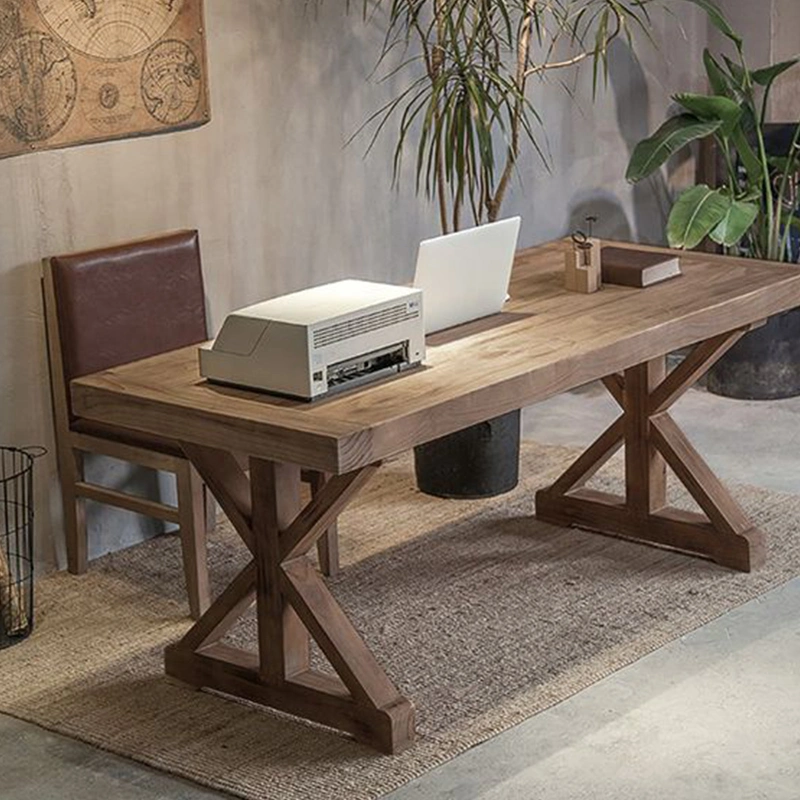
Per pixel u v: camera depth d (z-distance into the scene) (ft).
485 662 15.37
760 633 15.76
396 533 18.65
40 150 17.13
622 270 16.79
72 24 17.12
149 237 17.88
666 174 25.63
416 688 14.90
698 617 16.12
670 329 15.48
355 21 20.21
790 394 23.11
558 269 17.61
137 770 13.76
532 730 14.10
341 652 13.89
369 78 20.52
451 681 15.01
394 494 19.89
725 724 14.07
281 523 13.98
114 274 17.42
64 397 17.40
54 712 14.76
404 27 20.83
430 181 21.74
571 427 22.24
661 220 25.71
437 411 13.33
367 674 13.92
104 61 17.48
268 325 13.58
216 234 19.15
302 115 19.80
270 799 13.12
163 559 18.30
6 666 15.74
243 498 14.28
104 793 13.43
